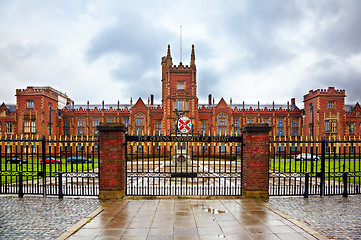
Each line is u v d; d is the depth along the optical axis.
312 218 8.16
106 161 10.59
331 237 6.55
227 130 61.94
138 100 63.53
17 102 57.25
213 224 7.32
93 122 64.69
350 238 6.49
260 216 8.07
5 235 6.65
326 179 18.34
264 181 10.66
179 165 27.16
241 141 11.20
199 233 6.62
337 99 59.41
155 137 11.01
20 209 9.12
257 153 10.65
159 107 64.38
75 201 10.23
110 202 9.88
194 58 58.31
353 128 62.25
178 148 27.80
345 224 7.58
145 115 63.19
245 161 10.81
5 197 10.95
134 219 7.79
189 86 57.69
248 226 7.15
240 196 10.68
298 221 7.60
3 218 8.09
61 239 6.25
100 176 10.66
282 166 25.30
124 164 11.92
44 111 57.88
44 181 11.12
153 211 8.64
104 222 7.51
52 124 60.69
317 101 59.44
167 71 57.72
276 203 10.01
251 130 10.55
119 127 10.53
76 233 6.64
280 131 64.88
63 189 13.97
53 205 9.64
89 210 8.98
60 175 10.85
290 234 6.57
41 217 8.19
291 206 9.59
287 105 70.94
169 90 57.31
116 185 10.54
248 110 64.88
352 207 9.51
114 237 6.37
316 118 59.59
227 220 7.68
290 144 11.41
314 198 10.94
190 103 57.16
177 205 9.41
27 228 7.18
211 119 62.81
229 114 62.09
